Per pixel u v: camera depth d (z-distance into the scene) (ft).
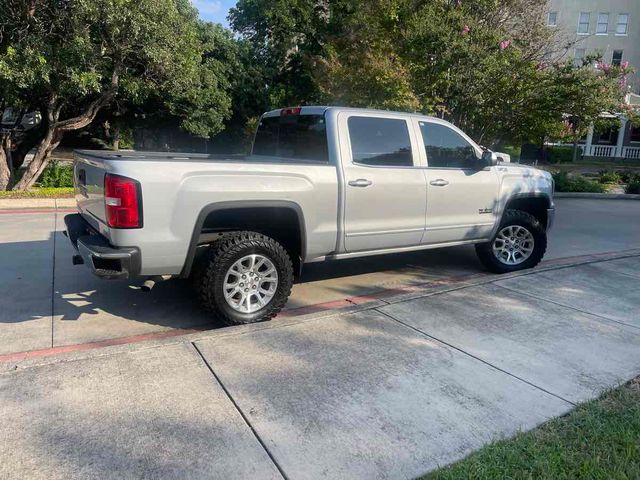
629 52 122.83
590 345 13.73
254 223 15.67
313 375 11.70
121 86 41.78
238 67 68.69
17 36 34.35
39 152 41.16
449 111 44.19
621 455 8.94
